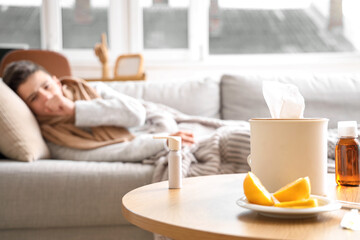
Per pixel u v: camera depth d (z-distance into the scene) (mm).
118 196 1174
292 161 640
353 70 3977
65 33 3949
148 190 776
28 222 1142
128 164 1303
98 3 3951
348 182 780
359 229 496
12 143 1326
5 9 3895
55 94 1523
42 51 2873
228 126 1452
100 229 1175
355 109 1787
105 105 1532
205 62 3965
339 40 4066
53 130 1515
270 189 647
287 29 4055
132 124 1545
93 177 1180
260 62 4020
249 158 760
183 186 811
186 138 1347
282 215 540
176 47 4051
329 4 4047
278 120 650
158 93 1836
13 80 1536
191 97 1835
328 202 562
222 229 504
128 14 3953
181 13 4023
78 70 3871
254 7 4062
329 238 464
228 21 4055
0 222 1134
